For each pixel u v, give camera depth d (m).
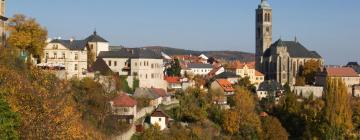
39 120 97.88
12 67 137.38
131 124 173.12
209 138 192.25
